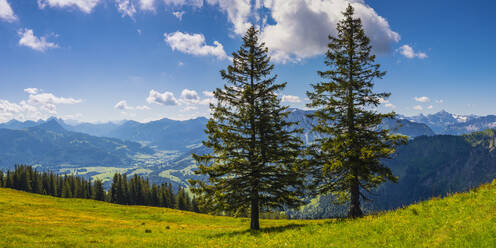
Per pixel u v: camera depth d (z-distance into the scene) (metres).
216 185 20.72
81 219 32.09
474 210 10.91
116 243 17.61
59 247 16.11
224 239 17.19
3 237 17.27
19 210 34.00
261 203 20.78
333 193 20.30
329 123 20.05
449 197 14.09
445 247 8.36
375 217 14.41
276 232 16.73
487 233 8.41
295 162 20.58
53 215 33.62
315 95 20.58
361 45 20.36
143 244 16.89
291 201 20.41
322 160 19.94
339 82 19.92
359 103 19.33
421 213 12.56
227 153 20.78
